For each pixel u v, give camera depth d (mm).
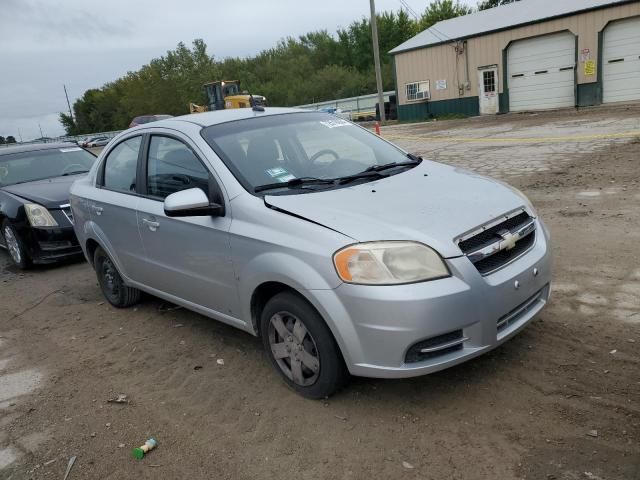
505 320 3180
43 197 7258
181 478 2904
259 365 4008
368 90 57406
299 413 3340
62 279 6891
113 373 4172
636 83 20391
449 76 25391
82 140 49219
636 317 4004
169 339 4656
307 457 2947
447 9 57125
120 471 3014
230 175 3756
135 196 4656
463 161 11852
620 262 5031
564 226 6277
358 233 3047
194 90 63188
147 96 66125
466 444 2891
